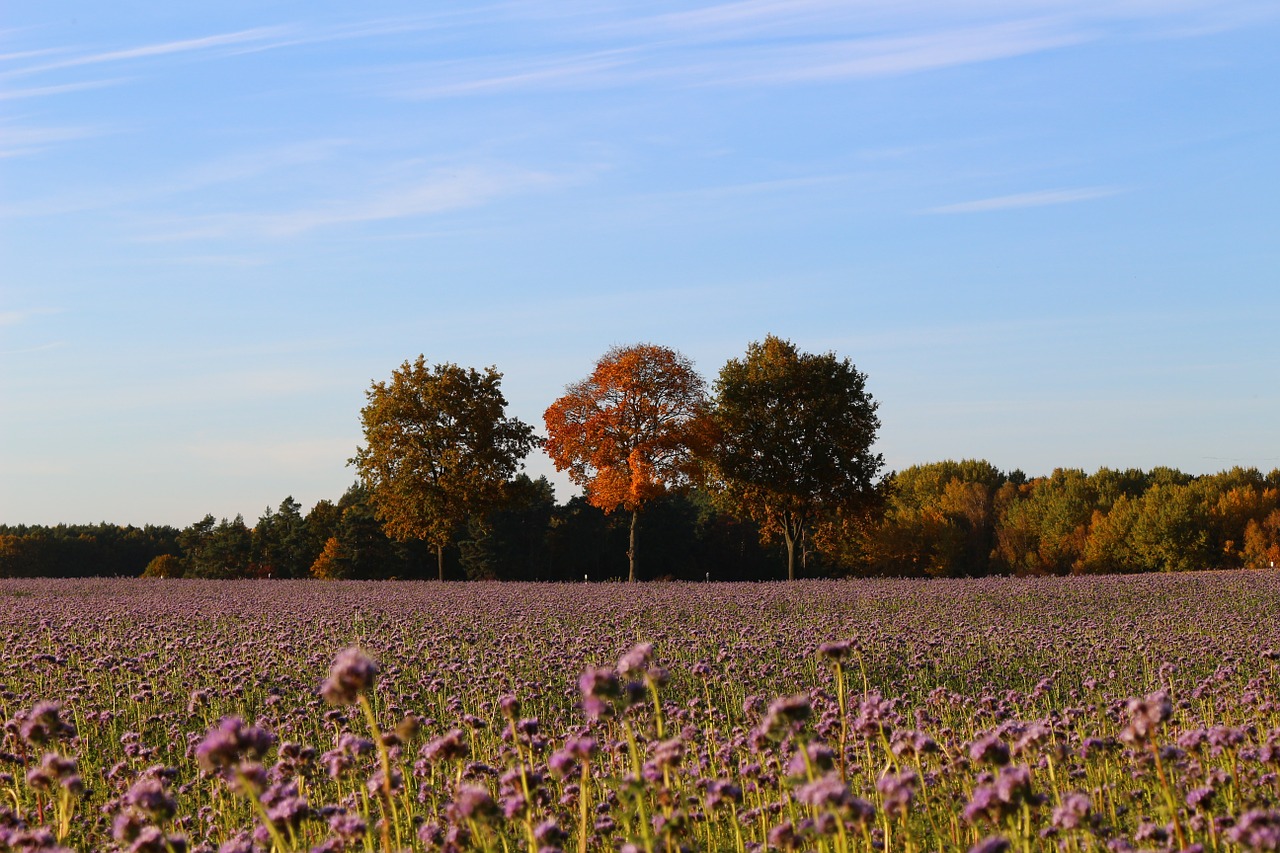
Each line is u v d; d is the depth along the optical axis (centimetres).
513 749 833
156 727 1262
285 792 581
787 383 6081
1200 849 527
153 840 470
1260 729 945
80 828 766
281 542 11162
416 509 5634
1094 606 2912
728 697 1441
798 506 6119
